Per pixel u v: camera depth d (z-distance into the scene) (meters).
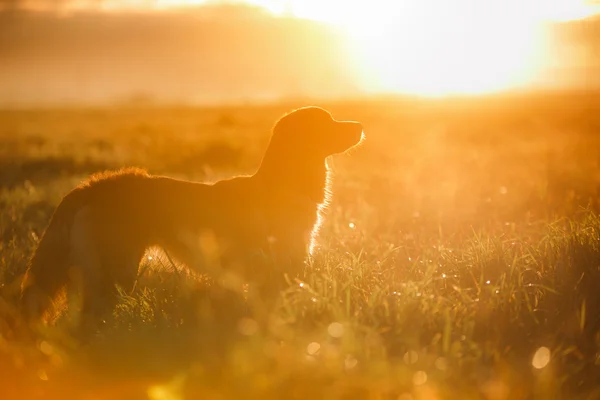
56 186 12.86
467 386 4.04
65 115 64.31
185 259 6.05
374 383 3.87
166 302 5.30
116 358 4.33
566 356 4.54
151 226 5.95
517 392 3.98
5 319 5.09
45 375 4.19
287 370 3.89
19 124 46.31
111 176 6.04
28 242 8.09
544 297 5.32
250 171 17.52
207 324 4.56
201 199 6.09
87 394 4.15
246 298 5.12
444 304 5.10
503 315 4.92
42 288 5.70
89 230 5.80
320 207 6.63
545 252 6.21
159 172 17.41
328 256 6.34
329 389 3.80
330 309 4.80
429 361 4.16
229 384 3.87
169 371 4.17
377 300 5.06
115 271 5.84
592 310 5.09
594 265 5.79
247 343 4.32
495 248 6.38
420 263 6.40
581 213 9.13
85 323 5.36
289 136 6.41
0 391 4.11
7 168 17.41
